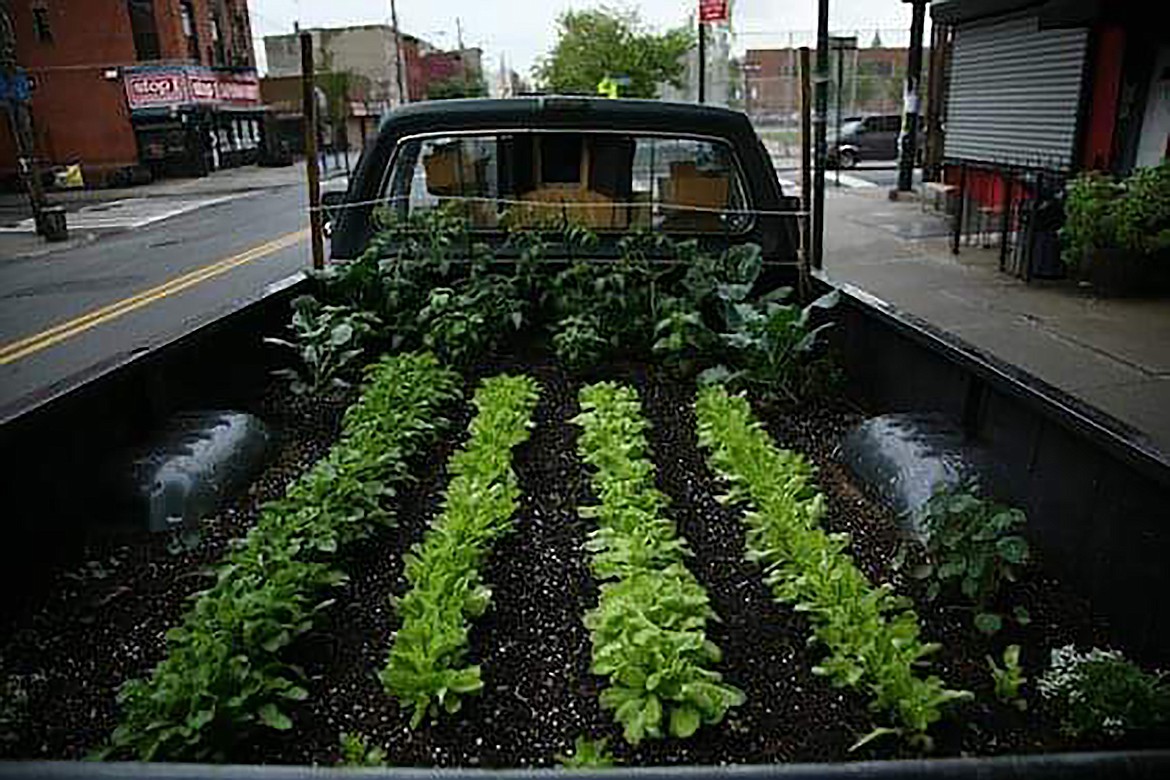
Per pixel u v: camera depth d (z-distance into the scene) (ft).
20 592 9.09
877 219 47.96
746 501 11.41
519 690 7.85
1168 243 26.89
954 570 8.47
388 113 18.35
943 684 7.63
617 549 9.52
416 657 7.51
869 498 11.34
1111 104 34.96
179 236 57.00
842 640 7.88
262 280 39.78
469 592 8.73
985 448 10.82
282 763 6.97
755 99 111.45
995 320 25.30
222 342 14.17
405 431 12.58
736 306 15.15
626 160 18.06
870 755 6.97
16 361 27.61
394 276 17.03
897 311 13.67
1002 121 42.39
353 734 7.27
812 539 9.44
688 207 18.26
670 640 7.59
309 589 8.68
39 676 8.17
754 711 7.52
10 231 62.80
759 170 17.95
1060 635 8.45
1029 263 30.78
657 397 15.49
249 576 8.30
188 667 7.05
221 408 14.14
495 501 10.55
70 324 32.30
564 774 4.60
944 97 52.39
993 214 40.45
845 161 91.25
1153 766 4.69
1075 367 20.76
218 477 11.43
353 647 8.52
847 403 15.05
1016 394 9.66
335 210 18.57
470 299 16.47
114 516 10.64
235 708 6.74
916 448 11.05
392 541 10.61
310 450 13.47
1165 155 33.45
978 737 7.14
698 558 10.15
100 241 56.59
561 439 13.85
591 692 7.80
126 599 9.45
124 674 8.25
